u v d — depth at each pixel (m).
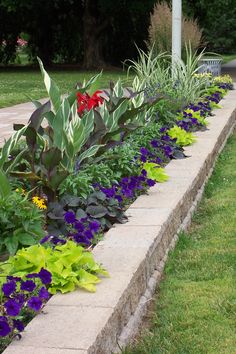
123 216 5.62
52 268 4.18
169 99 10.98
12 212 4.75
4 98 18.52
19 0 33.38
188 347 3.97
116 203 5.70
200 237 6.14
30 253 4.27
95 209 5.53
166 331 4.20
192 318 4.36
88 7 34.78
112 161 6.95
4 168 5.50
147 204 6.11
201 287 4.85
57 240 4.86
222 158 9.80
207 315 4.38
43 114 5.75
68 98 6.48
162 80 12.40
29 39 38.22
